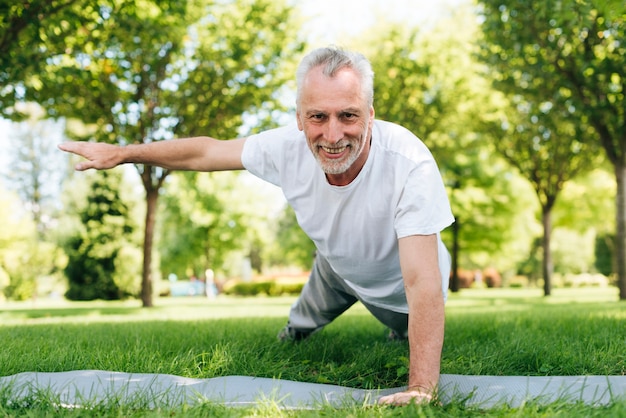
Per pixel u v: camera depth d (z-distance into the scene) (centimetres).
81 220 2739
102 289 2728
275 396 247
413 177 278
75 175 2792
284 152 311
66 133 1820
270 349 372
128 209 2784
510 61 1295
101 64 1310
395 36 1769
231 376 307
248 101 1455
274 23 1445
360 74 253
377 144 288
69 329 568
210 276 3206
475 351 368
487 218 2492
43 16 848
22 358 326
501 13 1198
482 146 1983
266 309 1310
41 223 4066
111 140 1452
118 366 322
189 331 504
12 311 1456
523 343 368
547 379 289
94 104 1388
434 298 262
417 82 1764
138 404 237
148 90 1452
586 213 2609
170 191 3027
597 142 1440
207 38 1445
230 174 3009
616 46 1155
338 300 412
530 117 1761
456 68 1772
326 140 255
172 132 1486
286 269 5625
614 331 452
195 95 1445
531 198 2523
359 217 301
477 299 1744
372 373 321
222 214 3055
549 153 1886
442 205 277
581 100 1264
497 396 262
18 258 2880
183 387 279
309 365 344
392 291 348
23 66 873
